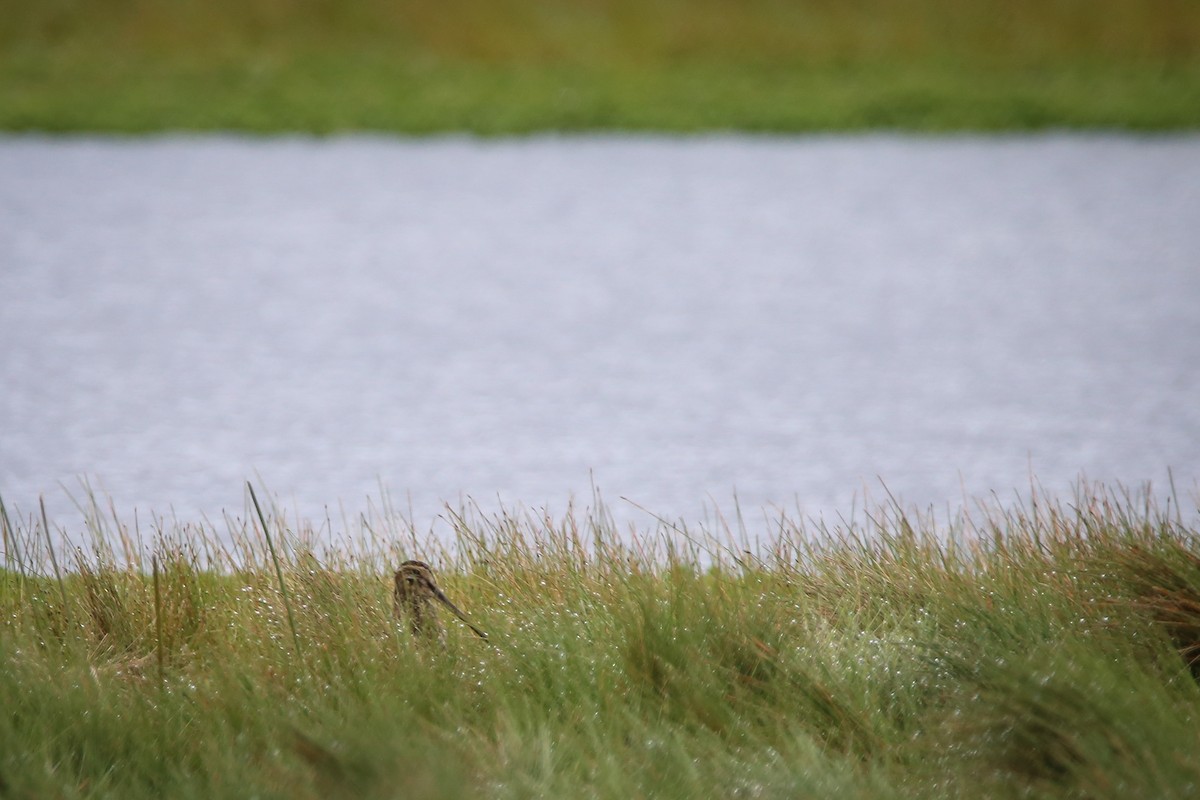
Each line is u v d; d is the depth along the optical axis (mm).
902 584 11484
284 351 28125
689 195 46469
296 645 10391
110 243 39406
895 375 26125
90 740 9320
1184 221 42125
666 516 17531
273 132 54781
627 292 34594
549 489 18984
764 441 21594
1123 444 20969
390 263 37781
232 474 19562
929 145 53844
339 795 8547
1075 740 8656
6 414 22797
